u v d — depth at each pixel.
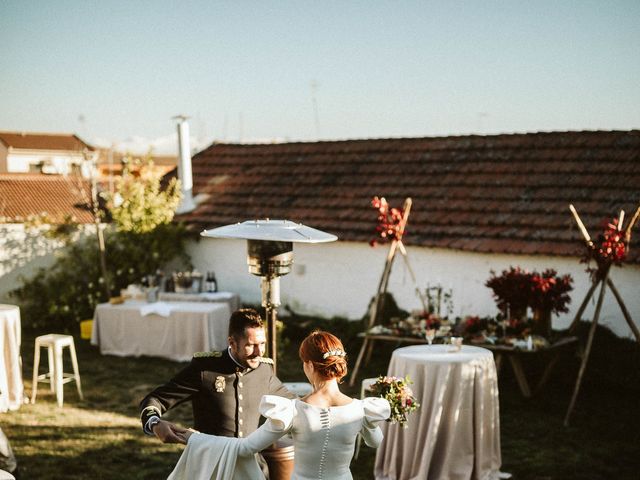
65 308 13.50
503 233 11.22
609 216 10.71
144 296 12.24
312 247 13.08
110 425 8.29
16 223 14.03
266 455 4.71
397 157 14.30
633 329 8.52
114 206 14.38
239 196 15.02
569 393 9.54
